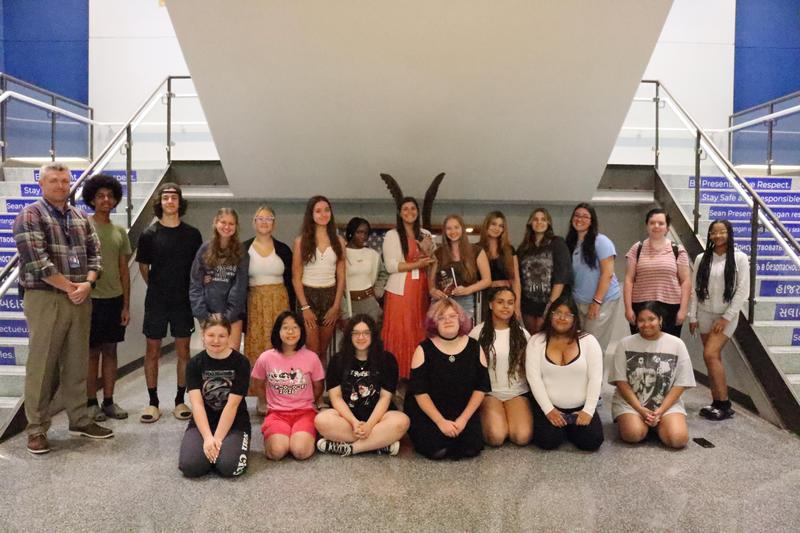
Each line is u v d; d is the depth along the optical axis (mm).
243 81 4148
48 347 2973
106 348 3564
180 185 5465
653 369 3221
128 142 4484
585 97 4273
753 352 3740
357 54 3926
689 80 7016
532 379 3146
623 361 3307
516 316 3441
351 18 3662
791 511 2412
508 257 3770
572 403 3141
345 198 5395
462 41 3828
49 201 3006
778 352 3701
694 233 4668
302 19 3674
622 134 6289
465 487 2637
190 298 3471
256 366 3164
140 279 4852
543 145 4746
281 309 3602
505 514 2377
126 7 6969
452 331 3041
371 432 2953
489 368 3301
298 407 3098
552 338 3178
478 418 3084
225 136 4668
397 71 4062
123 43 6984
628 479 2729
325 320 3592
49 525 2277
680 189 5375
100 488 2604
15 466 2836
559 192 5297
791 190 5391
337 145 4754
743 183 4027
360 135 4648
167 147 5480
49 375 3016
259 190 5301
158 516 2352
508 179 5141
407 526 2277
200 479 2709
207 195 5445
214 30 3762
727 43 7004
